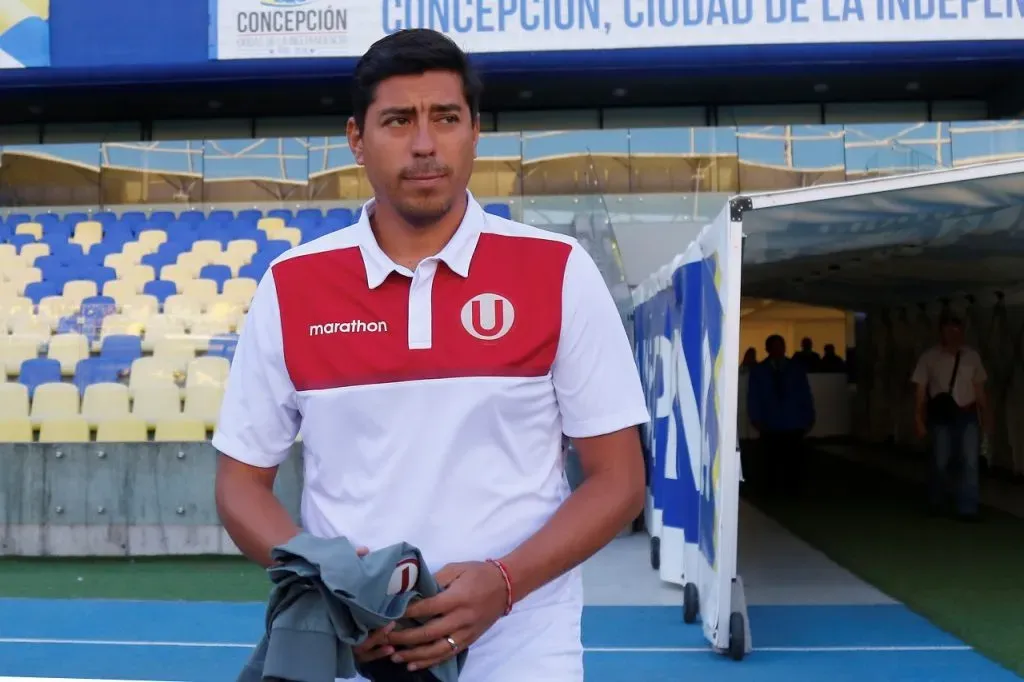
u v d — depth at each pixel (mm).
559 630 1611
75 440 8250
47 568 7180
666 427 6602
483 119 15742
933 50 12539
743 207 4672
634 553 7555
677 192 12805
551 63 12906
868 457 14828
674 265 6371
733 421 4699
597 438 1614
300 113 15828
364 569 1338
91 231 13250
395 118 1565
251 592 6383
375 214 1692
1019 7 12422
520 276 1585
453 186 1581
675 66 13031
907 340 14352
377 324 1560
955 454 9000
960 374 8898
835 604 5844
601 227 12000
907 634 5137
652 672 4500
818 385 18047
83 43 13102
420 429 1537
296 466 7367
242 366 1661
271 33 12930
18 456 7590
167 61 13023
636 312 8859
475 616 1412
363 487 1555
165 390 8445
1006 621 5363
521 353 1557
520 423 1575
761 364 10875
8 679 3941
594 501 1562
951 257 7281
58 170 13930
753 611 5672
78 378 9234
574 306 1591
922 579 6504
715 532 4879
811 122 15453
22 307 10750
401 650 1403
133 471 7570
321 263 1605
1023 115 14297
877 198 4797
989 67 13461
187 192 13883
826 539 8055
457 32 12852
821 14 12586
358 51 12906
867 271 8531
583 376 1603
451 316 1559
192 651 4980
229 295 11086
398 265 1569
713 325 5004
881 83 14578
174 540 7535
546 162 12859
